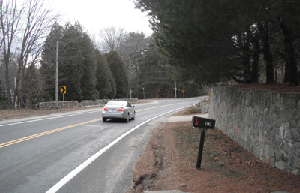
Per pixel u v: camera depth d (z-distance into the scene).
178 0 6.43
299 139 4.89
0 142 8.83
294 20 5.53
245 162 6.20
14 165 6.14
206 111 21.16
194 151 7.42
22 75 27.05
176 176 5.28
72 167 6.07
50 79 29.02
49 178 5.26
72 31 31.67
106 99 38.88
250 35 8.68
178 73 10.21
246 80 10.75
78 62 31.70
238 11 5.85
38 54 26.19
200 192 4.33
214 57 8.07
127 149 8.13
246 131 7.62
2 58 27.09
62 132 11.35
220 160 6.39
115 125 14.53
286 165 5.26
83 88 33.91
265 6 5.66
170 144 8.84
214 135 9.96
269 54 8.81
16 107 28.00
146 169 5.93
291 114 5.11
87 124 14.57
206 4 6.26
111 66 46.59
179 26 7.16
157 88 77.56
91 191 4.58
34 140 9.30
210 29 7.26
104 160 6.75
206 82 9.95
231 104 9.43
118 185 4.89
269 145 5.96
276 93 5.68
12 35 24.75
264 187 4.48
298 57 8.91
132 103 45.44
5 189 4.62
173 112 25.83
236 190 4.38
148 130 12.65
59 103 27.53
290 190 4.30
